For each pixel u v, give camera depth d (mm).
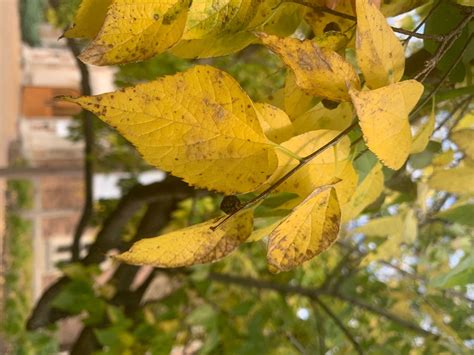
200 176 189
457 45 262
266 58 1047
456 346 660
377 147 185
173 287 929
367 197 257
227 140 189
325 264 1085
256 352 769
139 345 703
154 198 783
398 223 386
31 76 3908
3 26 3590
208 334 749
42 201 3650
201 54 224
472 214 298
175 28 186
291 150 205
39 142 3758
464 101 332
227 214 196
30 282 3008
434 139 345
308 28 298
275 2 219
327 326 976
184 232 195
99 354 674
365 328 967
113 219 851
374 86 198
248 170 194
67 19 994
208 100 184
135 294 863
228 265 1041
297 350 952
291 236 196
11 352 1304
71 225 3744
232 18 201
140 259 191
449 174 293
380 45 193
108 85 3223
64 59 4004
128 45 180
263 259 1046
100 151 1284
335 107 223
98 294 809
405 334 851
